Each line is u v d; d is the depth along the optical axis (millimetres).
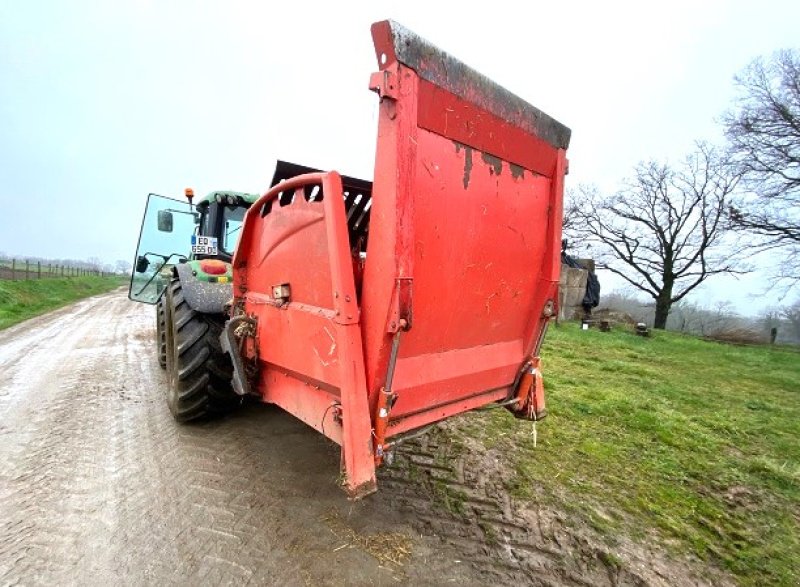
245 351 2520
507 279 2238
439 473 2816
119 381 4625
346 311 1688
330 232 1729
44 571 1839
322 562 1953
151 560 1922
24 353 6020
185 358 3082
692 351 9586
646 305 23938
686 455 3412
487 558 2057
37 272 21578
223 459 2863
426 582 1880
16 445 3029
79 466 2734
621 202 21266
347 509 2354
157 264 5590
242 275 2625
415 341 1881
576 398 4570
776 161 15000
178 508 2311
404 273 1608
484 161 1946
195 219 5227
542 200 2354
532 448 3279
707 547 2291
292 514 2291
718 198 18500
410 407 1930
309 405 2057
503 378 2463
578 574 1997
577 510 2508
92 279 27250
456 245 1889
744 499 2822
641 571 2055
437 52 1642
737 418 4527
